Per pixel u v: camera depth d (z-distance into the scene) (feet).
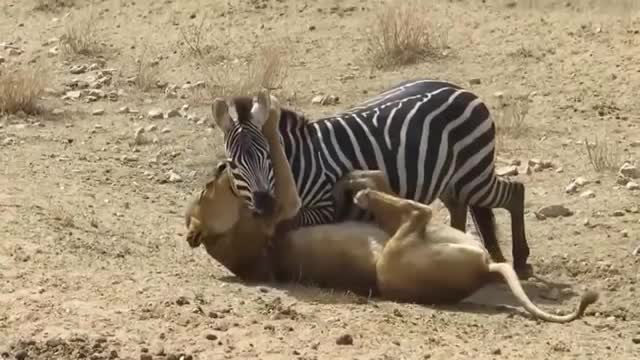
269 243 38.37
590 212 51.37
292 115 39.14
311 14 87.61
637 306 39.93
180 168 59.36
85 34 87.30
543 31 80.33
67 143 63.26
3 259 38.29
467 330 33.65
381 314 34.37
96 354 30.40
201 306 34.24
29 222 43.65
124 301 34.45
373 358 30.32
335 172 39.22
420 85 42.24
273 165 37.63
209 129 66.85
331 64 78.74
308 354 30.58
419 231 36.42
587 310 39.32
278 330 32.37
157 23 89.61
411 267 36.06
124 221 47.70
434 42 79.71
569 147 62.03
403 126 40.47
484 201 42.70
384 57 78.13
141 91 76.13
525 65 75.51
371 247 36.99
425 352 31.01
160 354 30.32
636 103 68.95
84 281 36.32
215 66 80.28
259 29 86.07
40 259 38.52
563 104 69.51
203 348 30.86
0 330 32.17
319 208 39.14
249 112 37.32
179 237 45.98
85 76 79.66
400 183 40.14
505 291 41.24
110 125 67.87
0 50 86.53
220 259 38.86
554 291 41.57
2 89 69.72
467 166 41.81
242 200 37.83
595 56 75.56
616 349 32.99
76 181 54.60
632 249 46.52
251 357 30.35
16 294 34.83
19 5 97.09
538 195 54.39
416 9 85.76
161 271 38.86
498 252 43.98
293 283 38.22
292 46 82.33
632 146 61.77
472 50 78.64
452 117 41.27
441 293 36.19
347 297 36.27
